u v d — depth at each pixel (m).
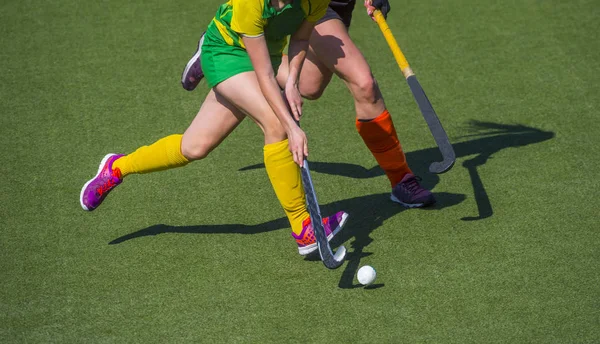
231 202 16.41
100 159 17.98
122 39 23.52
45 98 20.55
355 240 15.13
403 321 12.88
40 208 16.12
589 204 16.08
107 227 15.56
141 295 13.59
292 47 13.38
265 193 16.70
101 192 15.14
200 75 14.29
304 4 12.70
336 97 20.66
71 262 14.48
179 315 13.09
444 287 13.70
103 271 14.23
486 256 14.53
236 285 13.84
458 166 17.64
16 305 13.28
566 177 17.05
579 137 18.66
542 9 25.33
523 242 14.91
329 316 13.01
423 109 14.52
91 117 19.72
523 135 18.83
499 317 12.95
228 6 13.20
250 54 12.68
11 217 15.80
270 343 12.41
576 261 14.35
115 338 12.55
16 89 20.95
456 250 14.72
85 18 24.72
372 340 12.45
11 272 14.14
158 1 25.84
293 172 13.48
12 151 18.20
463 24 24.42
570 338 12.46
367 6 16.09
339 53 14.73
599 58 22.47
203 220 15.80
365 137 15.59
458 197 16.45
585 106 20.06
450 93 20.83
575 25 24.30
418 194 15.89
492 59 22.47
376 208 16.17
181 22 24.50
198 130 14.07
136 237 15.24
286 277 14.03
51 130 19.12
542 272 14.06
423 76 21.64
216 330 12.73
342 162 17.89
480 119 19.62
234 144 18.58
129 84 21.22
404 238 15.13
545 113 19.80
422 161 17.95
